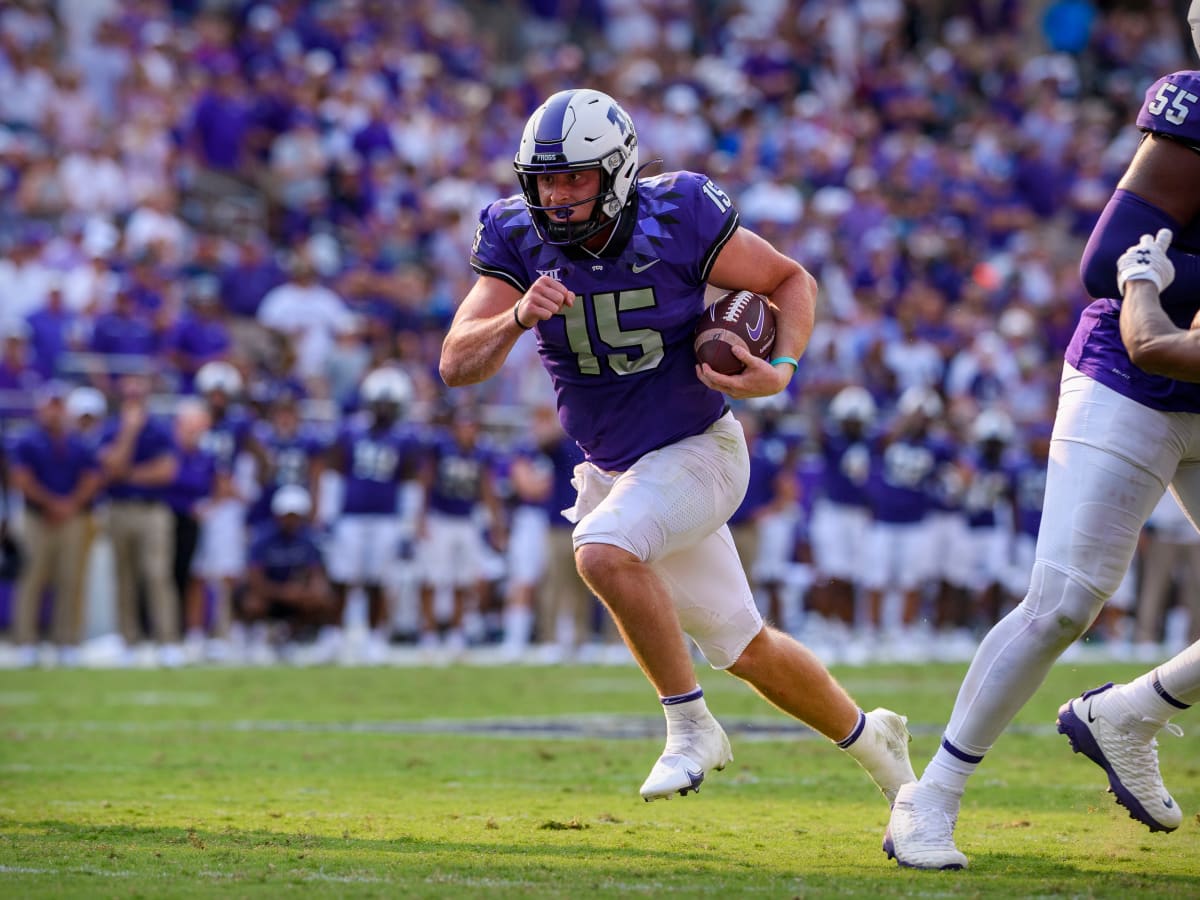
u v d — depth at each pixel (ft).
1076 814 54.24
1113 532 41.45
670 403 45.06
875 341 156.04
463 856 44.29
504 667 119.85
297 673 113.60
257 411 130.11
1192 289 42.04
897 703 95.04
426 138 179.11
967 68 225.97
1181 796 58.70
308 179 170.19
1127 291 40.40
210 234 164.76
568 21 221.87
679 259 43.93
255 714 87.76
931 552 138.72
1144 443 41.32
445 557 128.36
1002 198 201.77
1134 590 142.72
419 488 128.06
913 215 189.67
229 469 127.75
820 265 173.78
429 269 158.30
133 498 122.11
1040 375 164.96
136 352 137.28
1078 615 41.47
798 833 49.65
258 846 45.70
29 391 133.80
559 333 44.45
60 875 40.86
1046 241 205.67
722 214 44.45
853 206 183.93
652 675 43.55
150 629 128.88
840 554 137.39
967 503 141.08
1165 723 44.68
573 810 54.49
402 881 40.01
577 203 42.65
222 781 61.57
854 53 224.94
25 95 161.48
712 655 45.91
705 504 44.32
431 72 185.37
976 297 174.50
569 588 129.18
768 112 203.51
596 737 77.36
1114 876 41.50
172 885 39.40
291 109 172.65
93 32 175.22
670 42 217.15
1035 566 42.24
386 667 119.34
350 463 128.06
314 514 127.75
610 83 194.70
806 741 75.97
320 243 162.40
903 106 212.64
